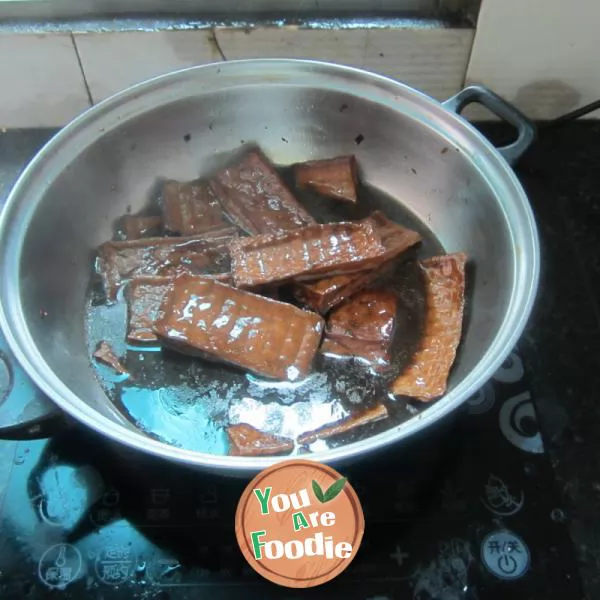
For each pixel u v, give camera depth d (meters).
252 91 0.45
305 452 0.37
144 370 0.41
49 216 0.41
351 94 0.45
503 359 0.33
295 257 0.42
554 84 0.51
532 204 0.50
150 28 0.47
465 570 0.35
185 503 0.37
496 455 0.39
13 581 0.34
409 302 0.43
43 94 0.51
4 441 0.38
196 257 0.45
